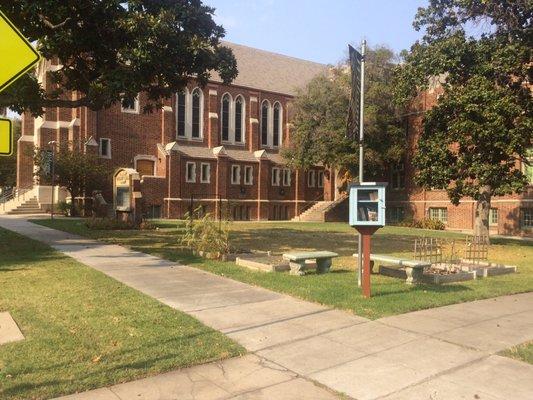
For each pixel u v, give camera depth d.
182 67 16.47
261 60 48.81
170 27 14.40
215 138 42.03
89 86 16.50
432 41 21.42
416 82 21.47
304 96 37.88
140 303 7.88
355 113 10.01
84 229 21.67
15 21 13.63
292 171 46.34
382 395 4.82
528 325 7.32
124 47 14.31
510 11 19.30
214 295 8.76
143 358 5.51
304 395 4.80
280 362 5.64
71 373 5.04
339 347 6.17
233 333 6.64
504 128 18.27
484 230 21.75
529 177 29.95
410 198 39.03
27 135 36.72
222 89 42.94
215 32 16.81
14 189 40.97
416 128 37.59
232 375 5.24
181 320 7.02
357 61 10.01
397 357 5.86
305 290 9.06
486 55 20.09
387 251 16.78
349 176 40.28
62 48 15.26
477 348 6.21
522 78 19.95
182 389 4.86
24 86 14.24
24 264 11.56
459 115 19.64
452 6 20.70
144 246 15.69
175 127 39.81
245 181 43.25
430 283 10.46
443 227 35.22
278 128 46.66
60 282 9.44
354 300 8.41
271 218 44.75
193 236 14.10
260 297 8.66
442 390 4.95
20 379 4.86
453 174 20.19
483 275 11.88
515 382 5.17
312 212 42.97
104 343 5.95
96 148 34.56
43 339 6.04
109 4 13.74
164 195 37.88
